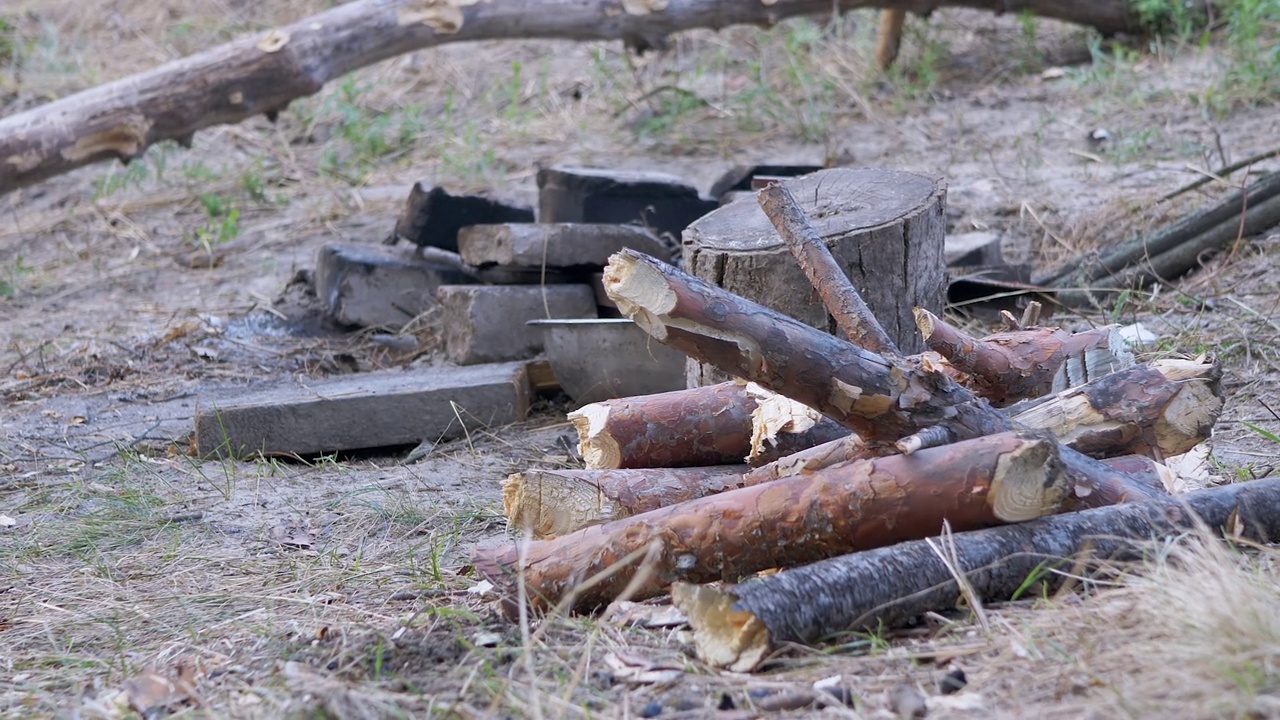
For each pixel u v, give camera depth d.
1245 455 5.24
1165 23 12.08
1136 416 4.27
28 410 7.26
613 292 3.65
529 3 10.07
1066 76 11.71
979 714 3.07
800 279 5.14
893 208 5.44
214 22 16.08
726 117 12.19
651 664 3.52
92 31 16.14
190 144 9.48
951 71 12.47
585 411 4.58
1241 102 10.35
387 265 8.16
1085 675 3.16
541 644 3.64
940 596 3.60
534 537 4.16
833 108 11.96
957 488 3.64
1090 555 3.69
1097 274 7.84
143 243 10.91
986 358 4.57
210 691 3.66
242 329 8.46
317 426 6.35
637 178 8.13
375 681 3.55
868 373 3.77
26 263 10.80
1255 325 6.81
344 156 12.60
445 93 13.65
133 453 6.46
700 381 5.53
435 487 5.77
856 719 3.10
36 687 3.85
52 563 5.06
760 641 3.43
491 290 7.19
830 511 3.70
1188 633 3.15
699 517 3.78
